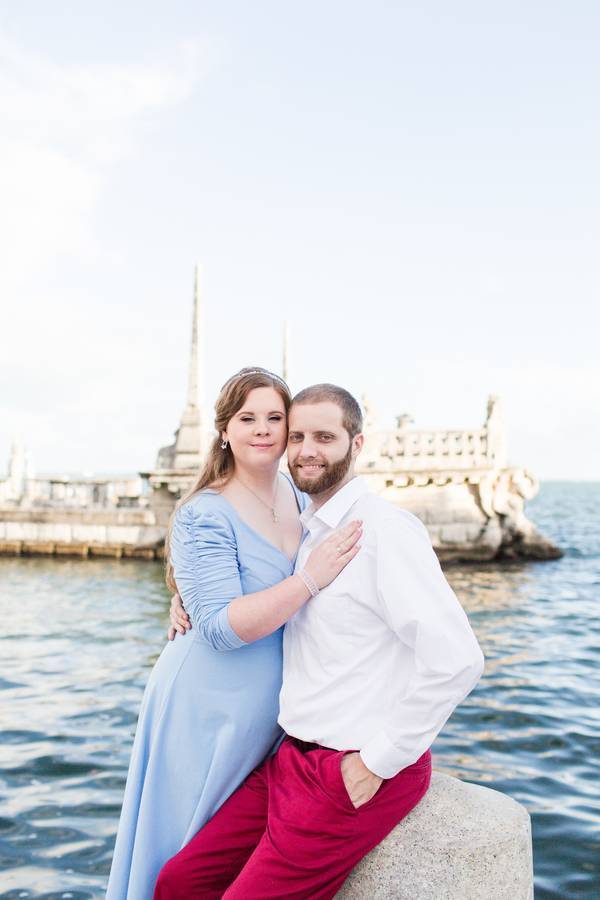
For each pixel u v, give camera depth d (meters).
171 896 2.25
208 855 2.23
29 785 5.73
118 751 6.52
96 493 25.45
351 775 1.99
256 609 2.12
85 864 4.48
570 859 4.47
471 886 2.10
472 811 2.21
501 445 22.05
